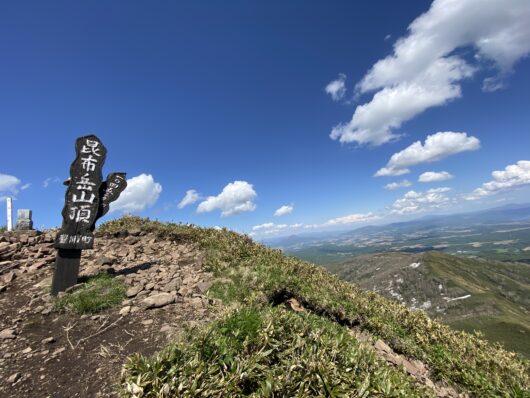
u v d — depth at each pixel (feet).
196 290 8.87
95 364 5.43
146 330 6.52
